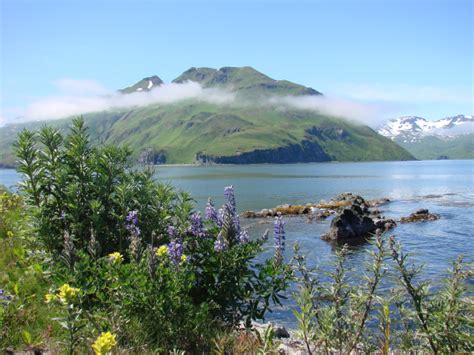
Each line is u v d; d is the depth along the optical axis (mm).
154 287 6504
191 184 115938
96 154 11086
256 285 7598
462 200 68188
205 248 7953
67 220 10094
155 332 6484
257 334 6484
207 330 6762
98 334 6039
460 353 4238
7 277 9312
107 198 10562
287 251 28641
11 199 16172
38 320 7168
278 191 92812
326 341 5023
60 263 7824
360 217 38594
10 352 6281
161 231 10609
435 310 4523
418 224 42812
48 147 10469
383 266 4801
